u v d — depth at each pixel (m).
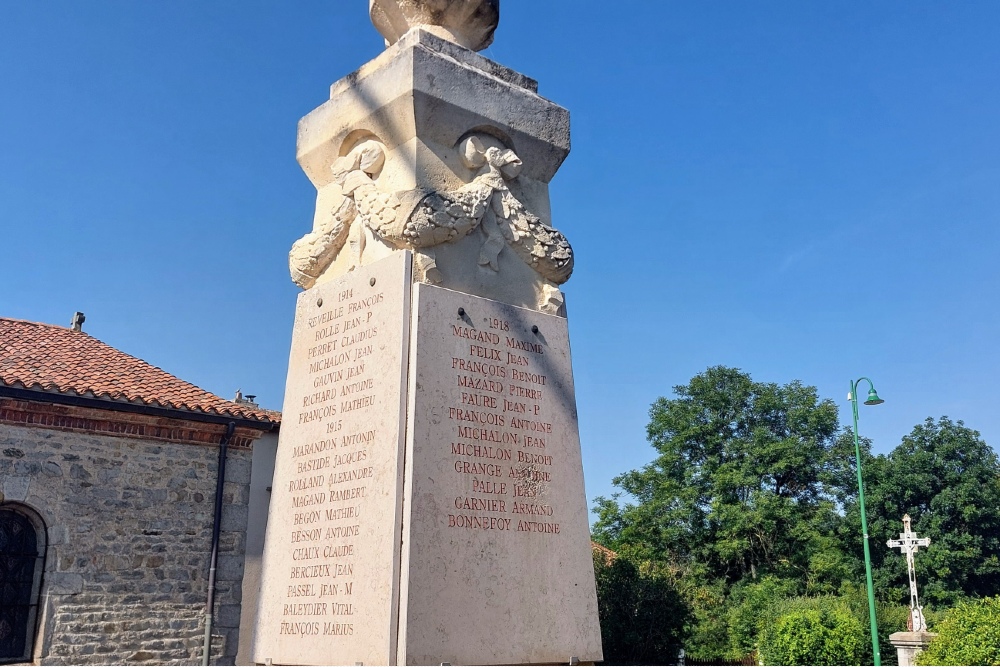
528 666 4.47
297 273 5.55
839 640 20.09
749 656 26.44
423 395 4.52
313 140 5.72
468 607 4.32
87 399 13.03
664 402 35.97
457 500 4.46
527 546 4.66
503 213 5.23
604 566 25.33
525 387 4.98
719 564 32.62
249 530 15.02
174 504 13.95
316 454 4.95
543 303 5.30
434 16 5.78
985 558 34.56
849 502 35.16
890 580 34.47
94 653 12.70
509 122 5.44
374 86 5.29
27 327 16.16
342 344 5.02
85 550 12.95
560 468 4.98
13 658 12.20
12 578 12.41
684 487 33.50
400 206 4.88
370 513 4.43
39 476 12.77
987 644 11.36
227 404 15.09
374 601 4.25
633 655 23.72
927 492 34.94
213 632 13.83
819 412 34.88
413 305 4.70
